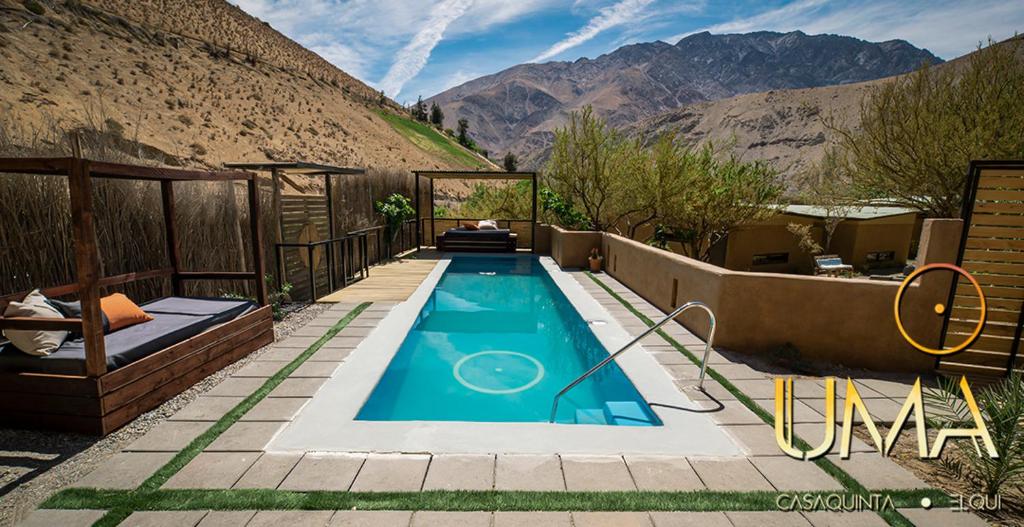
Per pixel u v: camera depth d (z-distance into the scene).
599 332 5.55
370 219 11.26
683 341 5.16
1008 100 8.48
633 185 11.38
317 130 43.94
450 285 9.41
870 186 11.12
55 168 2.82
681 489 2.54
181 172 3.93
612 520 2.29
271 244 6.96
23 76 20.91
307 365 4.32
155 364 3.42
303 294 7.18
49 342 3.13
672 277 6.26
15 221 3.94
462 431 3.13
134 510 2.30
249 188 4.80
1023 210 4.11
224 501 2.37
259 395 3.64
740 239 12.94
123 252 4.79
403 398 4.46
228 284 6.17
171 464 2.68
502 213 16.55
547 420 4.01
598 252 10.66
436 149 75.50
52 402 3.00
